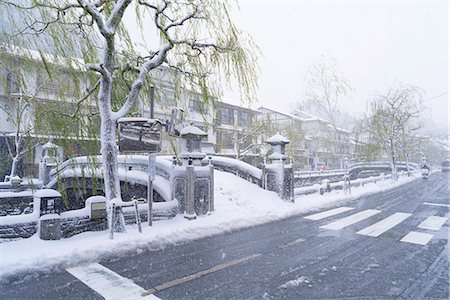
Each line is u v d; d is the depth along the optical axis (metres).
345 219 9.70
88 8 6.11
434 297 3.82
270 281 4.36
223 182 12.28
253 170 13.38
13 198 12.05
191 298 3.80
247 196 11.30
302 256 5.63
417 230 7.97
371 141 31.47
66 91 8.38
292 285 4.21
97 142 8.79
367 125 31.06
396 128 30.16
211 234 7.51
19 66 7.83
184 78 9.20
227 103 29.39
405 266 5.04
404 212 11.09
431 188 21.50
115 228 6.75
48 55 7.88
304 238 7.10
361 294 3.90
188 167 8.67
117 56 8.91
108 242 5.85
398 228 8.24
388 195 17.22
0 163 17.62
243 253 5.85
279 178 12.26
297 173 25.19
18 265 4.69
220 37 8.86
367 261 5.31
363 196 16.66
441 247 6.26
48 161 15.50
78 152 9.75
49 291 4.05
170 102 10.98
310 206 11.76
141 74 7.45
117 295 3.91
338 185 17.92
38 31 6.97
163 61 7.78
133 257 5.61
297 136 33.41
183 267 5.02
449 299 3.76
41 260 4.90
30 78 8.64
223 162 14.66
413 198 15.66
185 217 8.52
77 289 4.11
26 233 6.27
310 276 4.56
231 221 8.45
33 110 8.41
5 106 10.15
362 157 34.50
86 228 7.07
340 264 5.14
